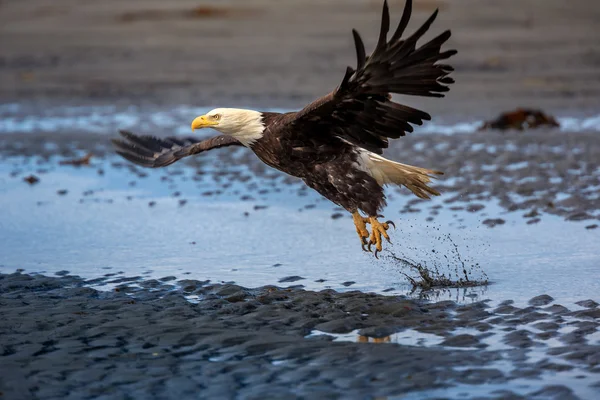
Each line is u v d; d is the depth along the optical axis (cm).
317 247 1291
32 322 968
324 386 776
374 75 958
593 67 3189
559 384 759
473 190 1573
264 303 1028
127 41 4181
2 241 1379
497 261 1178
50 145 2216
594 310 941
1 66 3738
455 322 935
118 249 1315
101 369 830
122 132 1359
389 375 794
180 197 1655
